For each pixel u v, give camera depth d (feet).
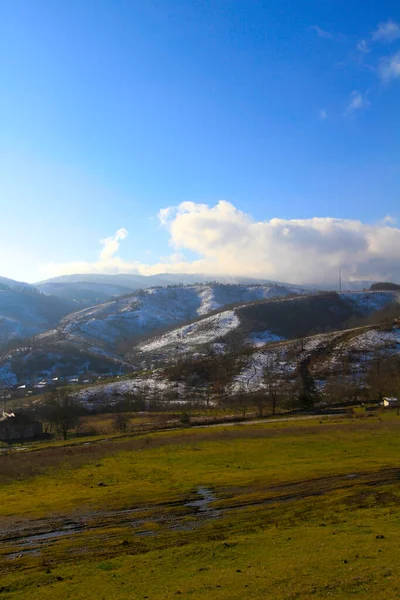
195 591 55.47
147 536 83.71
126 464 163.32
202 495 112.68
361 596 50.24
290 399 398.01
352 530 78.28
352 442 184.85
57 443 280.92
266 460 156.25
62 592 59.41
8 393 593.83
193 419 345.92
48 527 92.48
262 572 60.39
